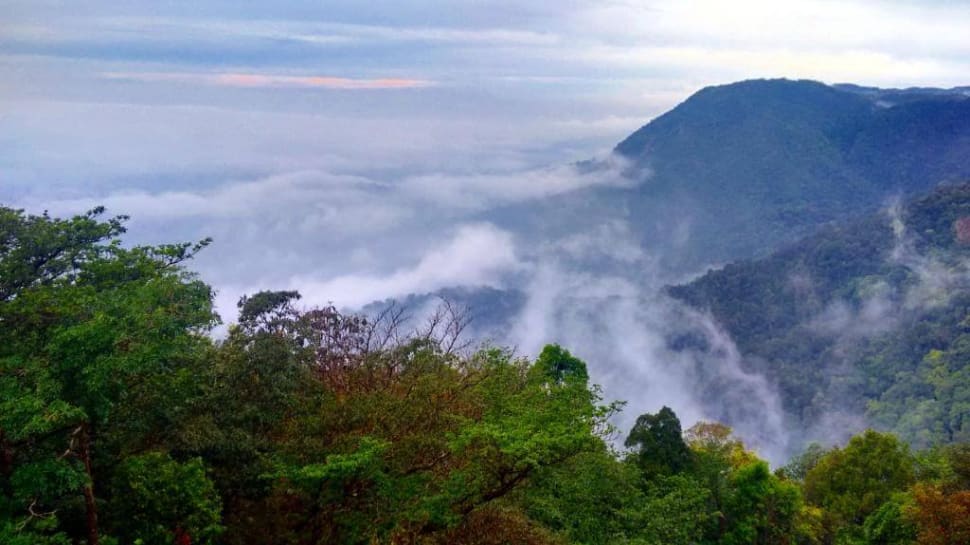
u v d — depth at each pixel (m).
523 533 15.52
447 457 14.22
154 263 14.23
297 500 13.78
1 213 14.77
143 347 10.27
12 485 10.17
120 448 12.48
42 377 9.61
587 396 15.37
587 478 15.51
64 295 11.68
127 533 11.81
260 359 14.49
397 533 13.45
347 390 15.81
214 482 12.69
